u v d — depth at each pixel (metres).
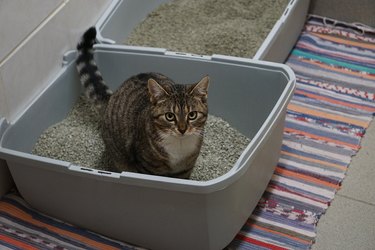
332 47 2.71
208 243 1.75
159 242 1.83
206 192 1.56
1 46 1.86
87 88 2.12
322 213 1.97
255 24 2.55
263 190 1.95
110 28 2.36
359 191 2.06
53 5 2.07
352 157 2.18
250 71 2.04
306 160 2.17
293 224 1.94
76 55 2.21
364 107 2.40
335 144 2.23
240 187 1.69
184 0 2.72
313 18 2.85
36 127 2.09
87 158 2.09
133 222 1.79
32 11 1.96
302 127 2.31
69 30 2.21
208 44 2.43
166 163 1.81
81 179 1.73
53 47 2.13
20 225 1.96
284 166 2.15
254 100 2.11
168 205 1.67
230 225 1.76
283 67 1.97
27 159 1.75
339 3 2.79
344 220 1.96
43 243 1.90
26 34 1.96
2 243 1.89
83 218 1.90
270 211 1.99
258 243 1.89
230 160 2.09
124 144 1.89
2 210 2.00
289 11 2.32
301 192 2.05
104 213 1.82
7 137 1.93
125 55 2.19
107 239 1.91
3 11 1.83
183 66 2.14
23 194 1.96
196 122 1.75
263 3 2.66
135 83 1.96
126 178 1.63
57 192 1.85
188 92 1.72
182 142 1.76
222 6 2.67
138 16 2.58
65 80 2.19
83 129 2.19
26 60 2.00
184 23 2.58
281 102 1.81
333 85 2.51
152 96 1.72
